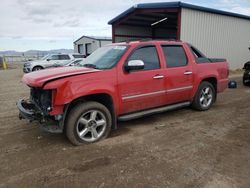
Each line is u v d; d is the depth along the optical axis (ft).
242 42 59.21
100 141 14.79
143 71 16.37
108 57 16.28
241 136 15.30
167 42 18.40
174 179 10.50
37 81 13.37
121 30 54.90
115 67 15.16
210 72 20.95
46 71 15.10
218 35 51.16
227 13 51.03
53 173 11.19
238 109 21.90
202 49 47.60
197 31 45.52
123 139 15.07
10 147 14.17
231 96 27.84
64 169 11.53
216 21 49.80
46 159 12.58
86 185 10.19
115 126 15.71
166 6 41.98
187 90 19.42
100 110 14.62
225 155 12.69
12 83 44.01
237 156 12.57
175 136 15.47
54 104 13.14
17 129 17.24
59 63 61.26
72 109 13.97
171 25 62.44
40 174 11.12
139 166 11.66
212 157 12.49
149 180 10.44
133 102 16.12
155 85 17.04
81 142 14.23
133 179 10.55
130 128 17.08
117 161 12.21
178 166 11.60
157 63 17.31
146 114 16.99
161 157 12.56
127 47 16.20
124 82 15.39
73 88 13.38
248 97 27.20
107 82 14.65
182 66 18.85
